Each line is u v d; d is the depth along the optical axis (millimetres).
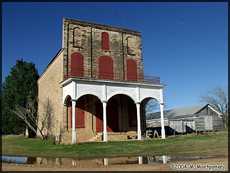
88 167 14375
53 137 35594
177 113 62312
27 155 22297
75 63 34781
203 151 19812
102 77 36062
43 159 19266
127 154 21375
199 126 49969
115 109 36469
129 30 39125
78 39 35562
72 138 29359
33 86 52094
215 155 17562
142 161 16609
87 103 34312
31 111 45562
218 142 23125
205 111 59938
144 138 33625
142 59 39156
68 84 31703
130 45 38844
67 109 33000
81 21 36125
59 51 35500
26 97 50250
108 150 23734
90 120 34125
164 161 16078
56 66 36562
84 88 30750
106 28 37594
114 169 13414
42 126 40656
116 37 38094
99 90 31438
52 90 37719
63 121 32625
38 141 35281
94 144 27547
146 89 34000
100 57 36500
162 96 34656
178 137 31031
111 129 35656
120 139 33938
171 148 22562
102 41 37062
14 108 50000
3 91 52500
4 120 51656
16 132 53156
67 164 16016
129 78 37719
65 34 34875
